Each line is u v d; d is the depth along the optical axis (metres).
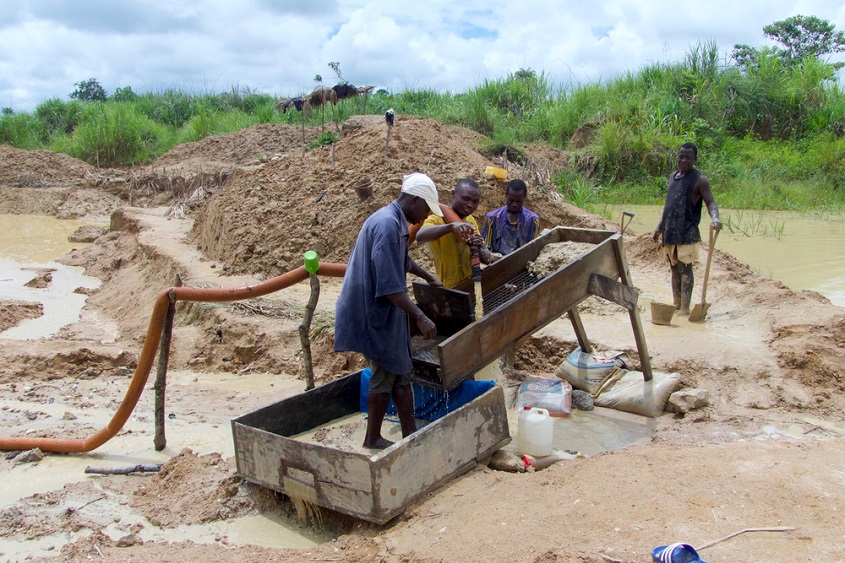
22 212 20.31
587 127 21.22
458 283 5.77
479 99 22.58
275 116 27.44
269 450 4.45
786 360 6.27
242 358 7.78
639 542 3.48
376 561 3.67
